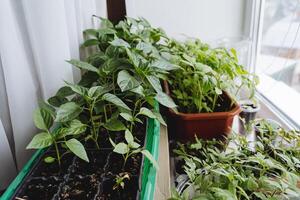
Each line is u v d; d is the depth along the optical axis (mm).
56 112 584
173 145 835
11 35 652
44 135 544
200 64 817
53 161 591
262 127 801
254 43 1290
